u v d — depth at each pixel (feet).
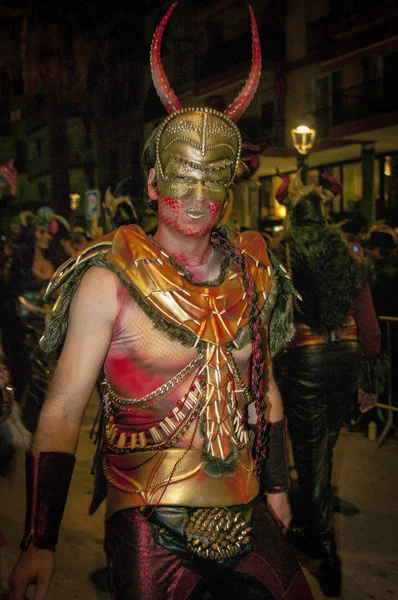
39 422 6.06
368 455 19.39
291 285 7.04
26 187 148.66
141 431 6.24
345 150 70.85
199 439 6.18
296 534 11.91
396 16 69.92
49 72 64.85
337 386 11.51
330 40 77.05
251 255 6.80
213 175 6.26
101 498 6.77
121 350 6.18
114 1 73.20
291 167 62.49
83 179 117.70
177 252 6.45
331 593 11.35
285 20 82.53
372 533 14.01
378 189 70.33
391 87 71.26
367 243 24.25
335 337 11.46
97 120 104.83
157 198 6.63
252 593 6.24
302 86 80.28
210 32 95.86
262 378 6.55
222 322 6.25
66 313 6.29
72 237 27.61
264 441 6.76
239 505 6.22
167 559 6.06
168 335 6.09
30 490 5.95
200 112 6.34
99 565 12.23
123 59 90.27
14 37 63.41
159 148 6.39
